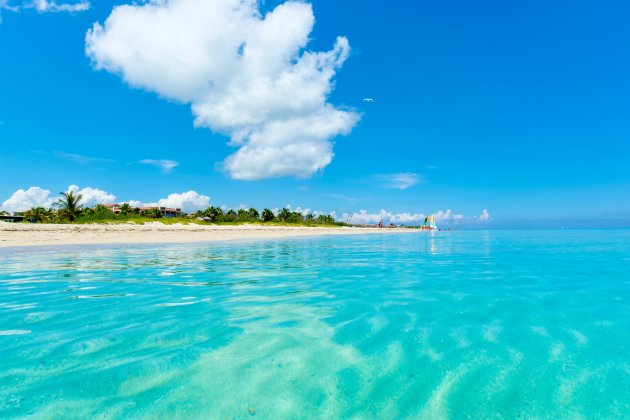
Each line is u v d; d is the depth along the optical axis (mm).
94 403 2930
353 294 7344
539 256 16016
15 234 28969
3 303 6449
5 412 2770
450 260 14547
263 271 11000
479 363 3797
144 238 33469
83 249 20172
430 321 5320
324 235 55625
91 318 5422
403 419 2791
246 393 3139
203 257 15984
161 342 4363
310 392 3178
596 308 6082
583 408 2959
